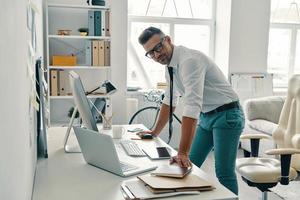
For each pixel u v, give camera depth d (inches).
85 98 67.2
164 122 89.3
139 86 191.6
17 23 36.8
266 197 93.0
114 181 57.4
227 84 86.2
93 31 153.6
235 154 86.1
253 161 99.1
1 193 25.4
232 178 85.1
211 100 84.6
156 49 74.9
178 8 193.8
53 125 152.2
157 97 176.1
